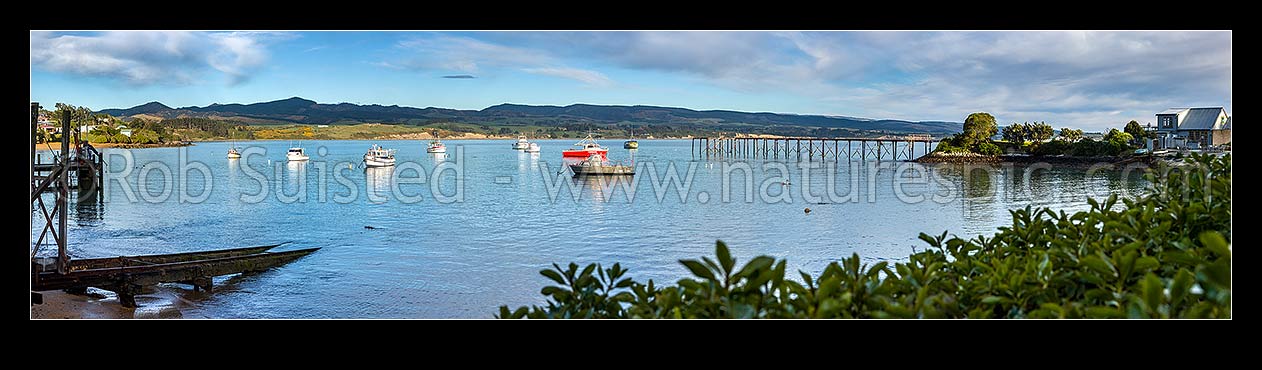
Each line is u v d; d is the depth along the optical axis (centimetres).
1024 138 5031
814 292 200
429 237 2553
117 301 1458
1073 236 276
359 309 1543
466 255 2197
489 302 1611
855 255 208
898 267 246
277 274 1816
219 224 2836
